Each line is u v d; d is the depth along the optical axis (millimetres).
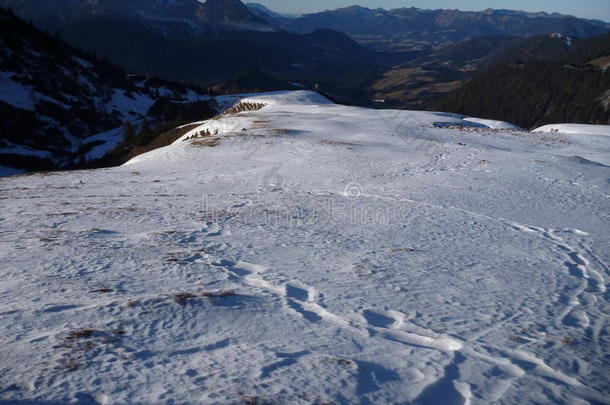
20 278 8305
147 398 4453
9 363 5004
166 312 6793
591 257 11523
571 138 39656
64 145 88375
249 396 4559
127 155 53906
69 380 4703
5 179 26969
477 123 54594
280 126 41812
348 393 4781
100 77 131250
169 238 11953
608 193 19656
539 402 4926
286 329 6523
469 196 18938
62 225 13641
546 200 18312
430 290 8625
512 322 7254
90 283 8109
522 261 10930
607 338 6805
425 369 5473
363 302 7836
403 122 46375
